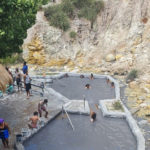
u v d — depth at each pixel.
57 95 17.45
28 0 9.80
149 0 26.12
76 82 21.52
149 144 11.09
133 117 14.01
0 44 10.67
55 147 11.00
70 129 12.73
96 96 17.98
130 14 26.88
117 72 23.20
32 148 10.89
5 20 9.84
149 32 24.83
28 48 26.12
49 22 27.78
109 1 28.61
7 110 14.53
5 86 8.42
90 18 28.06
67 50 26.70
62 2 29.45
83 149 10.87
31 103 15.77
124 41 25.88
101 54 26.09
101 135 12.15
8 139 11.17
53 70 24.56
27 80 16.20
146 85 18.97
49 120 13.31
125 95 17.69
